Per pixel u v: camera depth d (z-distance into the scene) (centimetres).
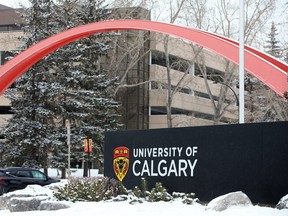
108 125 4084
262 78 1898
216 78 6338
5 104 5725
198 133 1448
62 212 1271
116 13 4428
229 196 1177
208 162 1412
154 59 6184
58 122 4206
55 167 3875
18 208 1482
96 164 5444
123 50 4869
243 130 1351
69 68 3972
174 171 1488
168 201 1389
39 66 3791
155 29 2372
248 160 1328
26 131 3712
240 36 1838
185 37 2262
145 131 1578
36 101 3812
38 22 3850
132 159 1598
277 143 1280
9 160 3769
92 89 4084
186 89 6506
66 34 2720
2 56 5766
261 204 1286
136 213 1190
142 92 5816
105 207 1316
